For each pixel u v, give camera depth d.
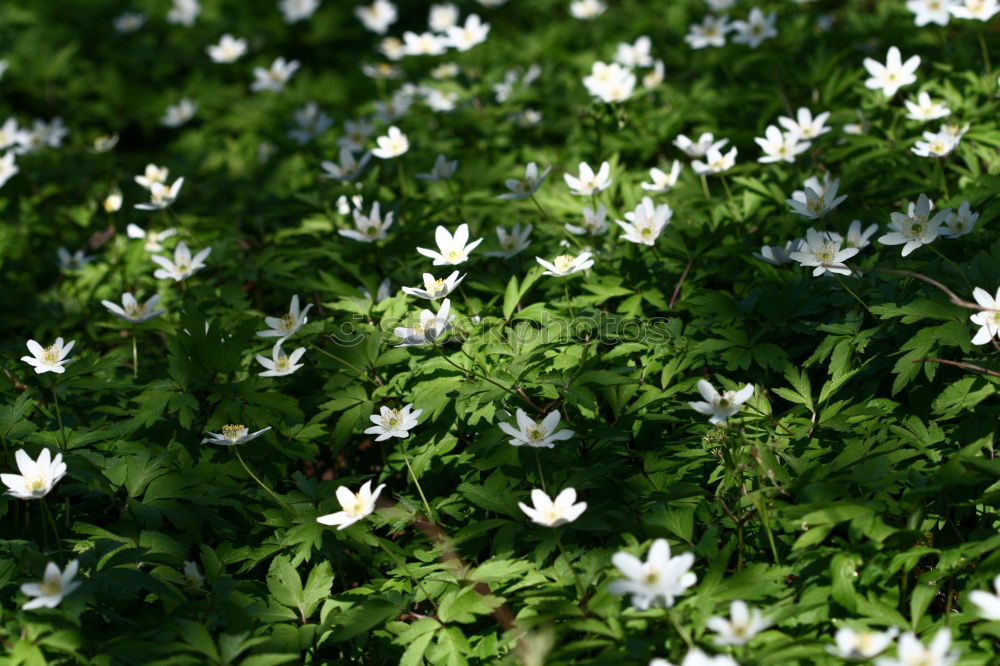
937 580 1.46
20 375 1.69
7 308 1.89
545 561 1.50
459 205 1.87
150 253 1.88
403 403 1.62
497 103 2.14
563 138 2.11
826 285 1.62
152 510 1.55
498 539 1.50
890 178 1.78
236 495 1.59
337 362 1.63
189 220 1.96
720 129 1.97
